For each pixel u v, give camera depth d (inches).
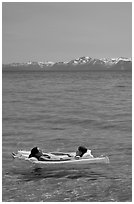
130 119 940.6
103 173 498.3
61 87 2025.1
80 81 2456.9
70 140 711.7
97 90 1765.5
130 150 614.9
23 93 1717.5
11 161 559.5
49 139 719.7
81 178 479.2
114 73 3390.7
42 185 450.6
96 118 960.3
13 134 774.5
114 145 655.1
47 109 1162.6
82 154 559.2
